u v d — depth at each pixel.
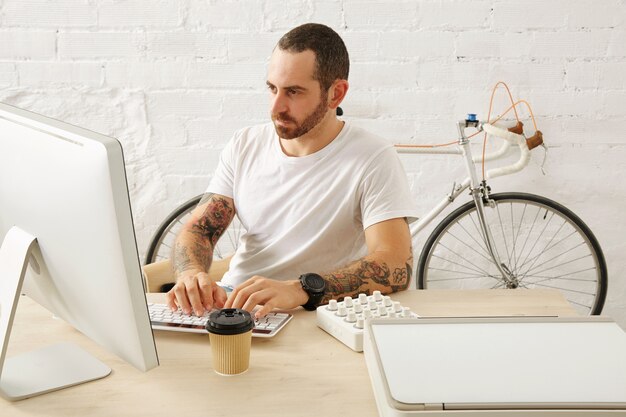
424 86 2.70
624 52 2.67
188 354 1.25
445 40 2.67
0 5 2.67
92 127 2.75
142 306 1.01
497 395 0.93
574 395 0.93
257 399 1.10
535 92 2.70
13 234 1.12
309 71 1.65
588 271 2.82
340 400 1.09
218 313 1.18
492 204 2.66
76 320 1.14
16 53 2.70
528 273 2.84
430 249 2.74
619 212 2.78
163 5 2.67
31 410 1.07
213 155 2.76
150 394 1.11
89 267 1.01
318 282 1.46
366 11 2.65
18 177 1.08
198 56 2.70
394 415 0.90
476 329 1.14
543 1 2.64
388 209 1.68
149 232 2.81
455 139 2.73
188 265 1.69
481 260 2.84
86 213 0.97
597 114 2.71
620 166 2.74
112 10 2.67
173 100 2.73
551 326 1.15
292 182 1.77
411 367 1.00
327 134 1.75
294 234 1.75
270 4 2.66
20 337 1.31
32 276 1.16
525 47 2.67
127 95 2.73
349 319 1.30
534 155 2.75
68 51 2.70
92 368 1.18
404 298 1.54
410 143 2.74
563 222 2.79
